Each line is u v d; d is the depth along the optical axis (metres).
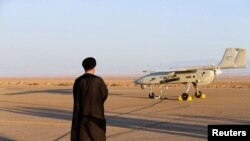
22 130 15.60
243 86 71.56
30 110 25.05
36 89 60.91
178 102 30.88
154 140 12.94
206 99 33.88
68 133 14.74
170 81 34.00
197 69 33.38
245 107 25.75
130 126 16.58
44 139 13.36
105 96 8.34
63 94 45.59
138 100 33.69
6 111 24.31
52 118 20.25
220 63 33.56
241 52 33.22
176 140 12.91
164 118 19.55
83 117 8.19
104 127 8.31
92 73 8.48
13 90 57.06
